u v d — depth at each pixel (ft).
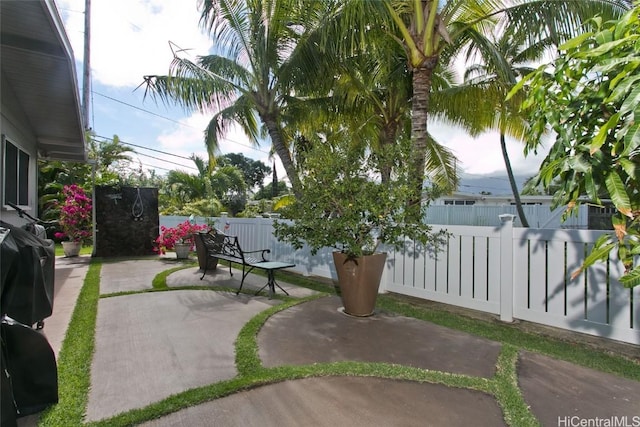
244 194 66.44
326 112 23.59
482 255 13.11
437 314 13.16
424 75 16.07
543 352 9.69
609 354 9.59
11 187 14.60
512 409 6.88
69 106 15.57
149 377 8.09
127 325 11.65
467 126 27.55
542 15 15.64
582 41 5.67
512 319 12.28
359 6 13.89
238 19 19.03
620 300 10.12
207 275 20.52
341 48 15.96
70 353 9.31
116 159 50.83
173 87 18.38
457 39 18.53
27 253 6.97
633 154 5.67
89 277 19.65
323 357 9.32
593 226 32.24
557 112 6.25
